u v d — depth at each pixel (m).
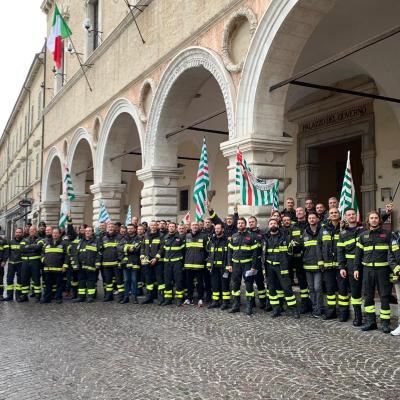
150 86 15.99
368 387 5.00
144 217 16.03
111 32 18.91
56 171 29.03
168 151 15.57
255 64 10.62
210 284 10.85
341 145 16.94
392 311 8.12
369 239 7.50
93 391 5.17
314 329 7.69
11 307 11.25
